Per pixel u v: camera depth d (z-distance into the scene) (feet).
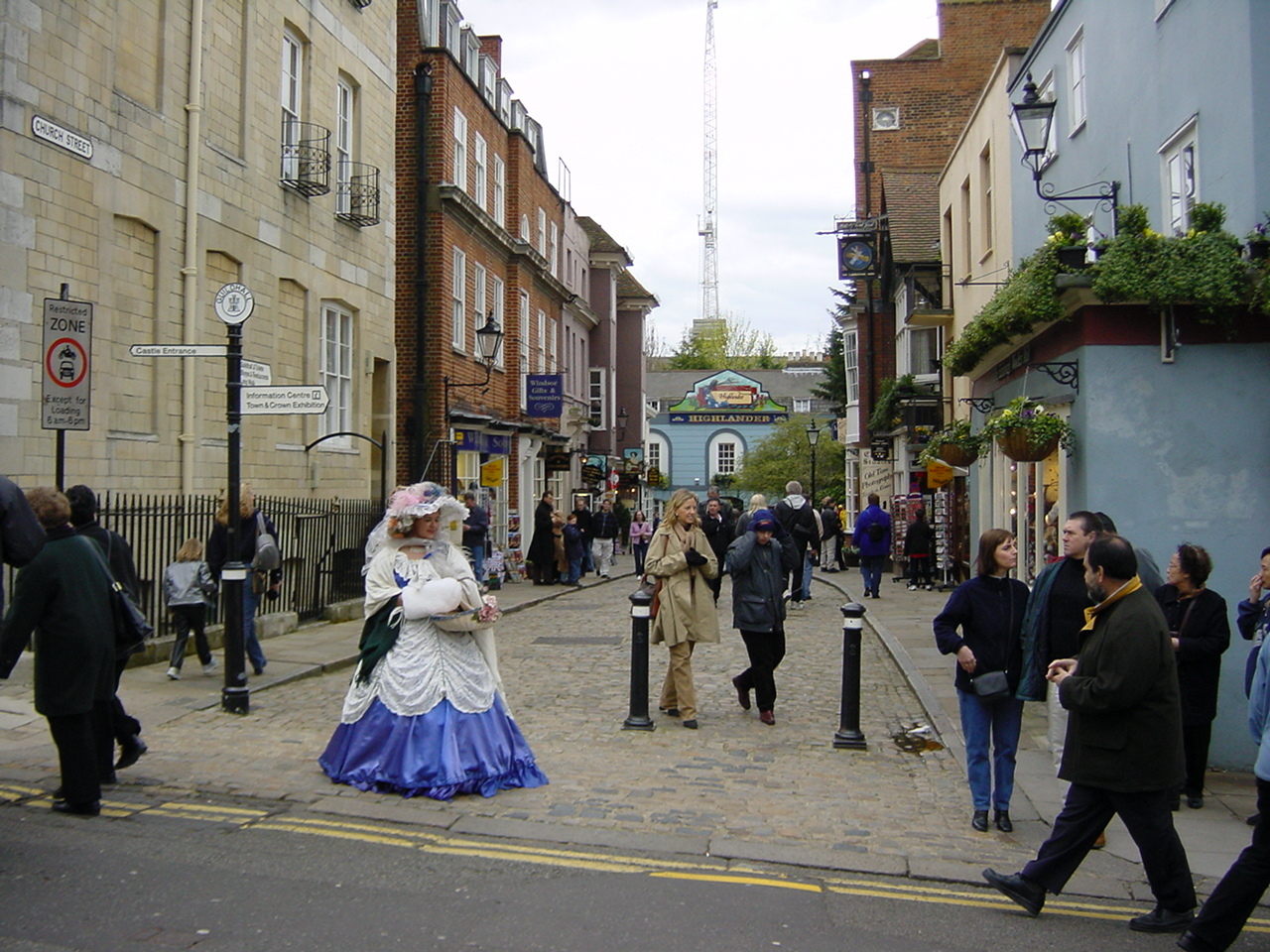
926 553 73.77
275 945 15.05
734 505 149.79
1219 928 16.15
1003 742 22.53
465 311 79.10
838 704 35.35
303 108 53.16
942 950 16.11
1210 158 31.73
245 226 47.47
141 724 28.63
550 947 15.39
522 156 93.30
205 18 44.60
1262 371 29.48
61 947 14.65
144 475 40.32
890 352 102.32
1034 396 36.27
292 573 47.67
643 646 31.04
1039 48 48.62
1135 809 17.33
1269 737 16.08
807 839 21.35
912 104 105.50
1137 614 17.20
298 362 52.80
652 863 19.57
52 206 35.58
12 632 19.76
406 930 15.75
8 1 33.60
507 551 85.05
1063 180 45.37
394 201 67.31
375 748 23.18
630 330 148.36
